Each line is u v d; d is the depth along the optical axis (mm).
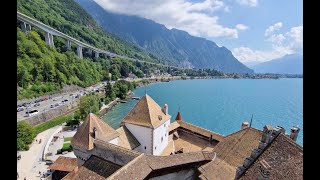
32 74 137500
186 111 165500
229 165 30141
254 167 21188
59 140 89875
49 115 109250
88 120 39844
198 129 55812
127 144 43281
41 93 133375
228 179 28000
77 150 38438
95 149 34281
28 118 97125
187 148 52094
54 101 129125
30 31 181250
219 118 146750
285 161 19953
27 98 121562
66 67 176875
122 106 168625
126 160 31203
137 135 45750
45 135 94562
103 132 39625
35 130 89938
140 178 26797
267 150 21531
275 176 19234
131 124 45969
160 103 194750
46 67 147375
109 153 32719
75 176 31703
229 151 32281
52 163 65062
